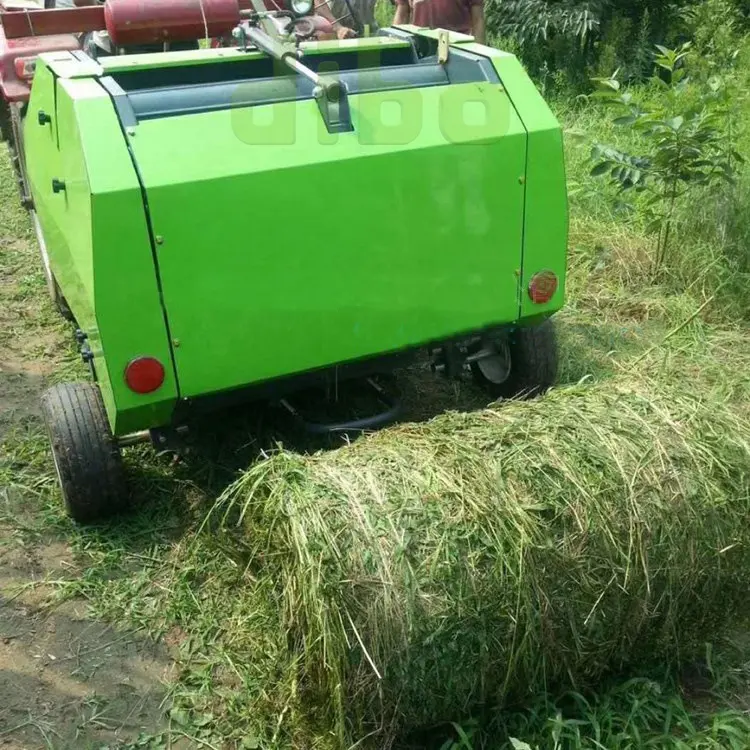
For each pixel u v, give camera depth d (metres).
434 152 3.21
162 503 3.77
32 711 2.87
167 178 2.89
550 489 2.52
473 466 2.57
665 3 9.71
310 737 2.61
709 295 5.18
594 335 4.93
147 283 2.96
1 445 4.22
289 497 2.47
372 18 5.79
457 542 2.41
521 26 9.80
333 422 4.08
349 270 3.22
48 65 3.46
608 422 2.71
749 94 7.34
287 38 3.56
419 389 4.51
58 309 5.40
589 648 2.60
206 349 3.11
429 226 3.29
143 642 3.12
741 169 5.88
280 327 3.19
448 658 2.43
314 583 2.31
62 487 3.51
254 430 4.12
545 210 3.45
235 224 3.01
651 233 5.60
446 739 2.65
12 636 3.15
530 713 2.64
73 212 3.18
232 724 2.78
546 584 2.46
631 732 2.59
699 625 2.77
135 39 3.95
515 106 3.36
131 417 3.15
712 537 2.59
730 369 4.40
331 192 3.10
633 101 5.63
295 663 2.52
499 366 4.21
